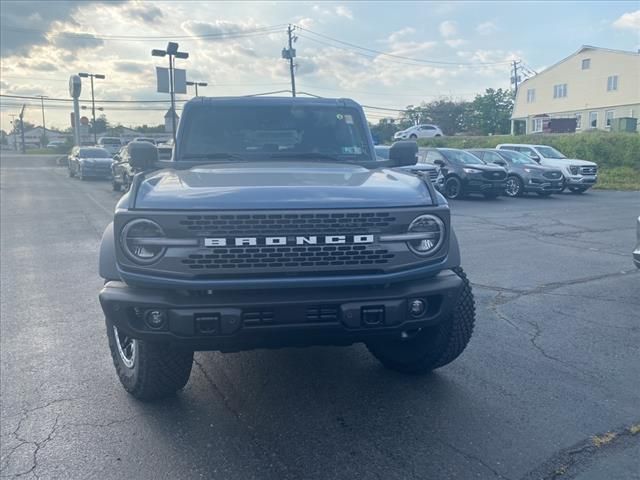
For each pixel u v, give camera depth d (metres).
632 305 6.74
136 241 3.36
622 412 4.07
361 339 3.59
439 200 3.74
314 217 3.39
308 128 5.39
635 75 54.78
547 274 8.40
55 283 8.04
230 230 3.34
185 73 22.58
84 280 8.22
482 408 4.15
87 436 3.81
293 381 4.68
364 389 4.51
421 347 4.52
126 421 4.02
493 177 20.20
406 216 3.54
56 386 4.60
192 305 3.34
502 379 4.65
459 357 5.13
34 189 24.80
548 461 3.46
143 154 4.78
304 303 3.37
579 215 15.80
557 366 4.91
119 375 4.39
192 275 3.34
